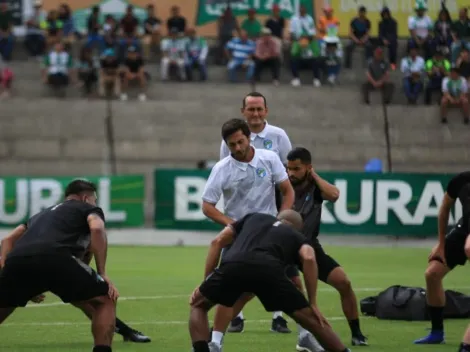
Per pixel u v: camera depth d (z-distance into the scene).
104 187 81.69
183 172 82.12
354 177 81.12
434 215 81.69
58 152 98.06
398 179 81.44
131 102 102.06
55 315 40.72
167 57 105.94
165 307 43.78
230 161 30.41
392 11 116.38
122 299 46.66
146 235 82.50
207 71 108.31
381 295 39.72
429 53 104.69
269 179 30.52
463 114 102.69
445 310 39.34
